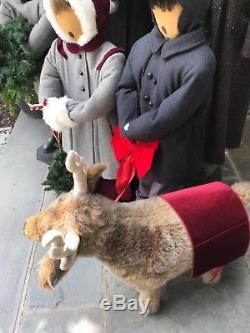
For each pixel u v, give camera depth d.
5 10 2.07
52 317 1.52
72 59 1.70
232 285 1.59
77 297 1.58
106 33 1.82
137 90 1.61
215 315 1.50
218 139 1.85
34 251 1.76
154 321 1.49
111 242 1.25
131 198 1.91
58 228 1.17
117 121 1.76
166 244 1.29
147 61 1.53
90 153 1.85
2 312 1.55
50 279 1.17
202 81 1.40
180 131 1.55
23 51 1.94
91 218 1.19
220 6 1.60
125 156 1.69
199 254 1.31
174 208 1.34
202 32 1.45
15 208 1.98
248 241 1.40
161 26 1.42
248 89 1.95
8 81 1.92
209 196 1.38
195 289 1.58
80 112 1.63
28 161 2.28
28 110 2.57
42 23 1.85
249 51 1.67
